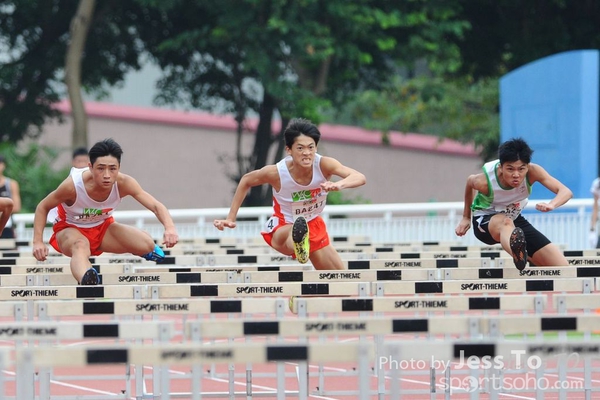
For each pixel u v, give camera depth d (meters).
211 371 27.86
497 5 82.12
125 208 90.31
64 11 81.75
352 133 104.62
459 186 107.50
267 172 26.98
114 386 29.50
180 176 97.38
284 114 73.00
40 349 14.59
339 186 24.89
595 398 26.34
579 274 24.97
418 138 111.19
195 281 24.42
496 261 27.89
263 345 14.88
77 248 25.95
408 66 76.25
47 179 73.19
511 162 26.75
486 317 17.06
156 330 16.78
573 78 57.12
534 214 50.84
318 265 27.56
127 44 84.88
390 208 50.41
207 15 79.06
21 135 84.38
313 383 29.67
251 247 38.66
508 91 62.00
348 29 71.12
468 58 87.94
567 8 83.25
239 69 84.56
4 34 83.44
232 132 98.56
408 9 73.69
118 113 95.12
